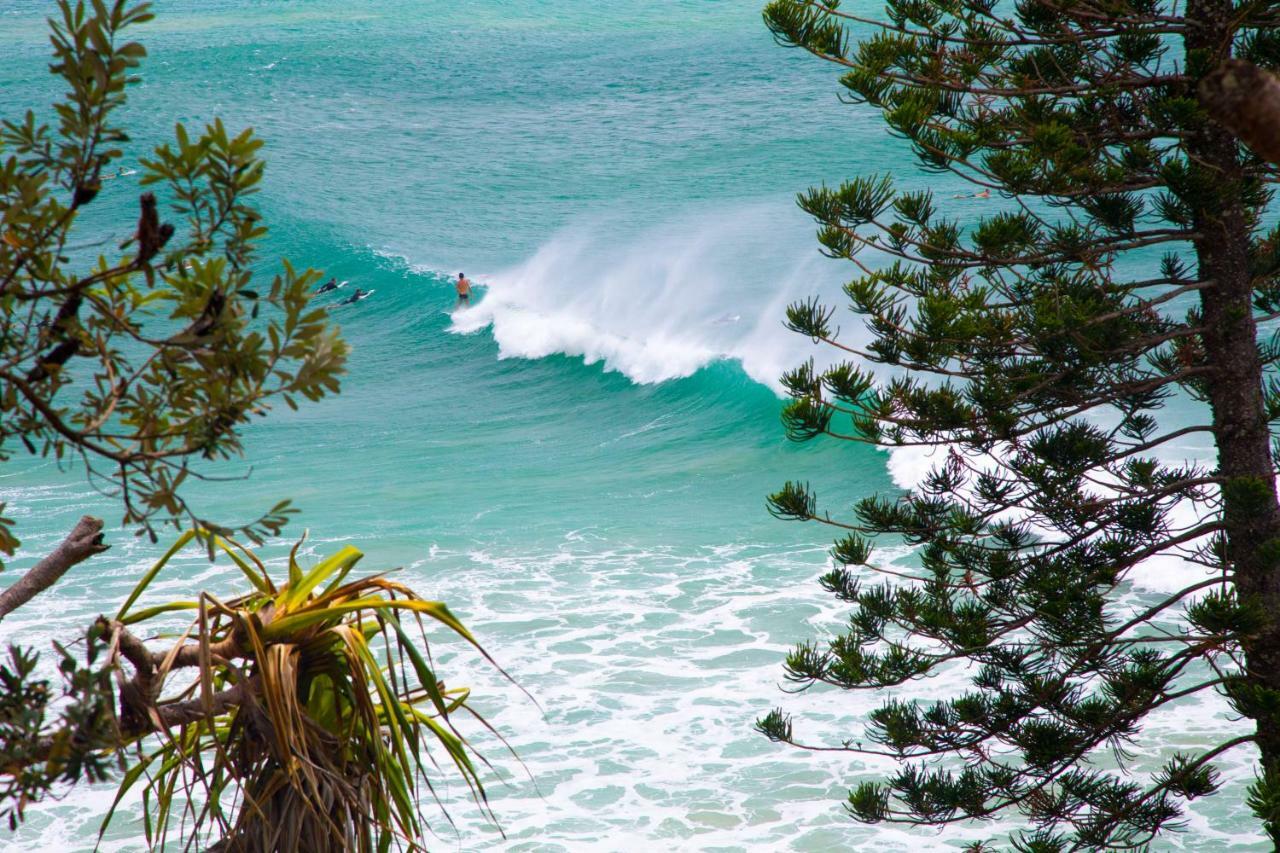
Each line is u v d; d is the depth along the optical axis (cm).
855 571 2508
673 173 8494
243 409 344
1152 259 4938
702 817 1602
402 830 515
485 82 12569
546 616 2325
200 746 530
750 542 2775
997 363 1127
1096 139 1092
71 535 433
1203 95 240
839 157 8444
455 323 5547
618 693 1981
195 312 339
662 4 17762
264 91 12431
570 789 1688
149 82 13025
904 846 1517
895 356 1126
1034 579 1119
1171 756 1691
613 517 3041
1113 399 1122
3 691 334
